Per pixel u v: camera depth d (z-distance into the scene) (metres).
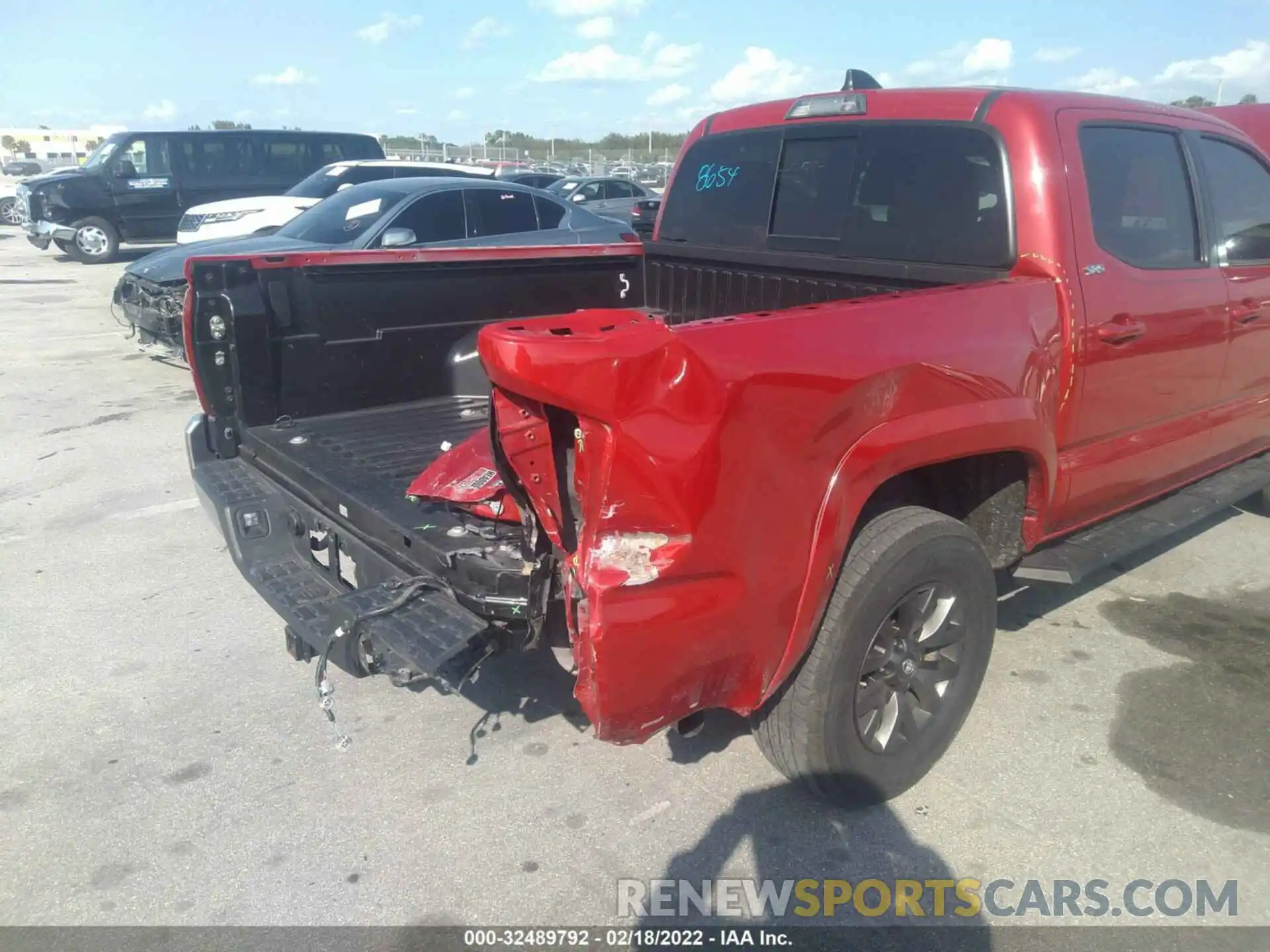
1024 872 2.82
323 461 3.52
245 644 4.14
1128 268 3.53
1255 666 3.99
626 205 20.05
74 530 5.41
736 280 4.50
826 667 2.74
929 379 2.74
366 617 2.61
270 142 18.70
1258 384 4.53
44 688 3.78
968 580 3.08
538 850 2.90
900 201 3.71
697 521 2.29
